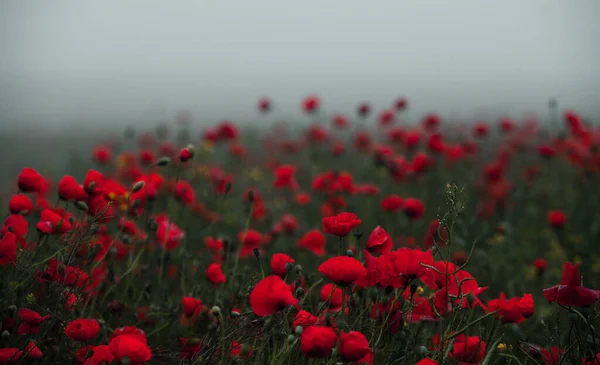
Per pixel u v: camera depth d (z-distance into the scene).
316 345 2.31
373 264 2.73
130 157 8.16
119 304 3.58
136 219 3.93
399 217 7.52
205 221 5.80
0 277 3.45
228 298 3.82
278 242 6.48
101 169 9.49
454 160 9.12
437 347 2.81
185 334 3.55
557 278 5.49
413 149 9.20
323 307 3.00
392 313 2.91
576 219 7.69
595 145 8.51
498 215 7.22
